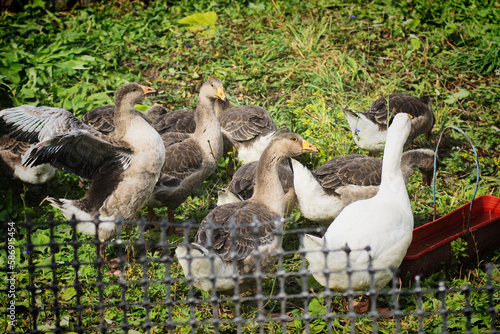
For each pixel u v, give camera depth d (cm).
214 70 1161
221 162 890
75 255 438
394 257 546
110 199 650
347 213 549
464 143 990
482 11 1335
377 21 1327
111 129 870
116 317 576
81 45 1224
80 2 1438
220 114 968
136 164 655
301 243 437
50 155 624
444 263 641
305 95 1099
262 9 1376
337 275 527
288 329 561
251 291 629
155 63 1195
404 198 578
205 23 1321
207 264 499
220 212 584
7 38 1250
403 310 582
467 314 417
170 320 440
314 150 626
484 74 1174
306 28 1293
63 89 1069
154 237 725
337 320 562
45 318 569
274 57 1216
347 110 868
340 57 1176
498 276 623
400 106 923
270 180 627
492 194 839
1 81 1047
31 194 828
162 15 1371
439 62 1189
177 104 1081
